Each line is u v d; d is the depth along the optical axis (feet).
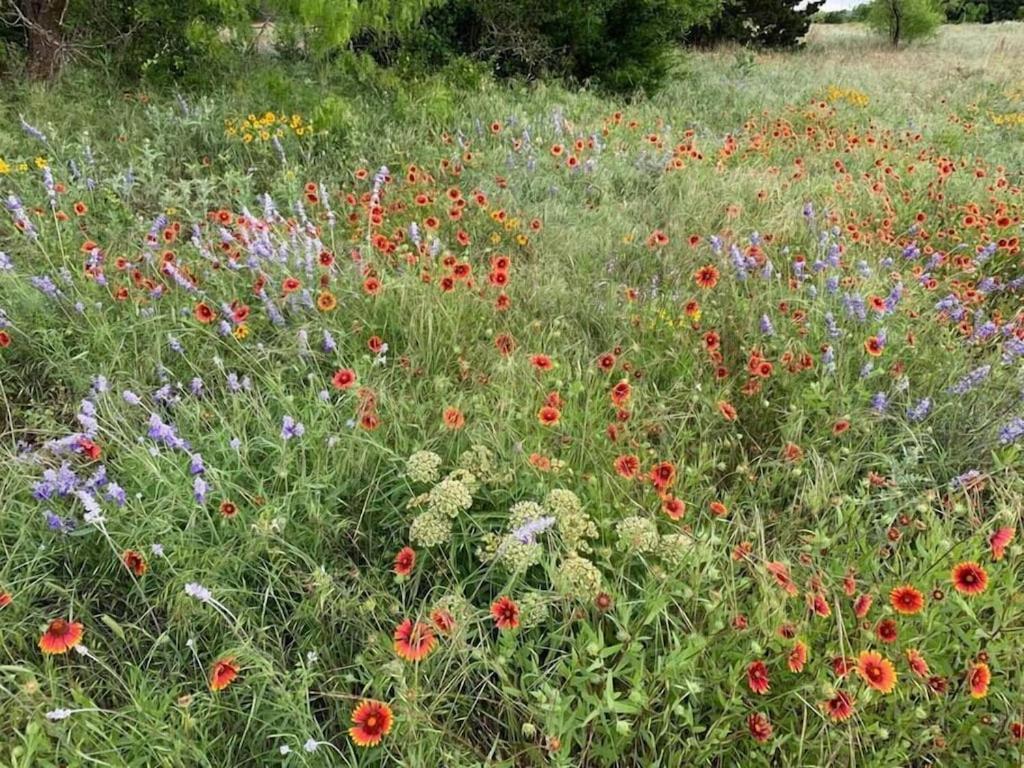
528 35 30.37
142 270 11.84
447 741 5.92
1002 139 26.43
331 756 5.80
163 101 21.35
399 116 21.81
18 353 10.22
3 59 21.97
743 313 11.33
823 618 6.48
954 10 103.76
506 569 7.04
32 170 15.83
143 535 7.13
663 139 21.80
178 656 6.59
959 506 7.13
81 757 5.24
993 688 6.01
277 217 13.92
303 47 24.85
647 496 7.91
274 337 10.64
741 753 5.95
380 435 8.50
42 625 6.67
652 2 30.58
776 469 8.73
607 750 5.76
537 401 9.16
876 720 5.98
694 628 6.41
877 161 20.29
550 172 18.58
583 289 12.75
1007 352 10.00
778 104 30.71
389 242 12.55
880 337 9.52
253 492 7.80
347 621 6.79
